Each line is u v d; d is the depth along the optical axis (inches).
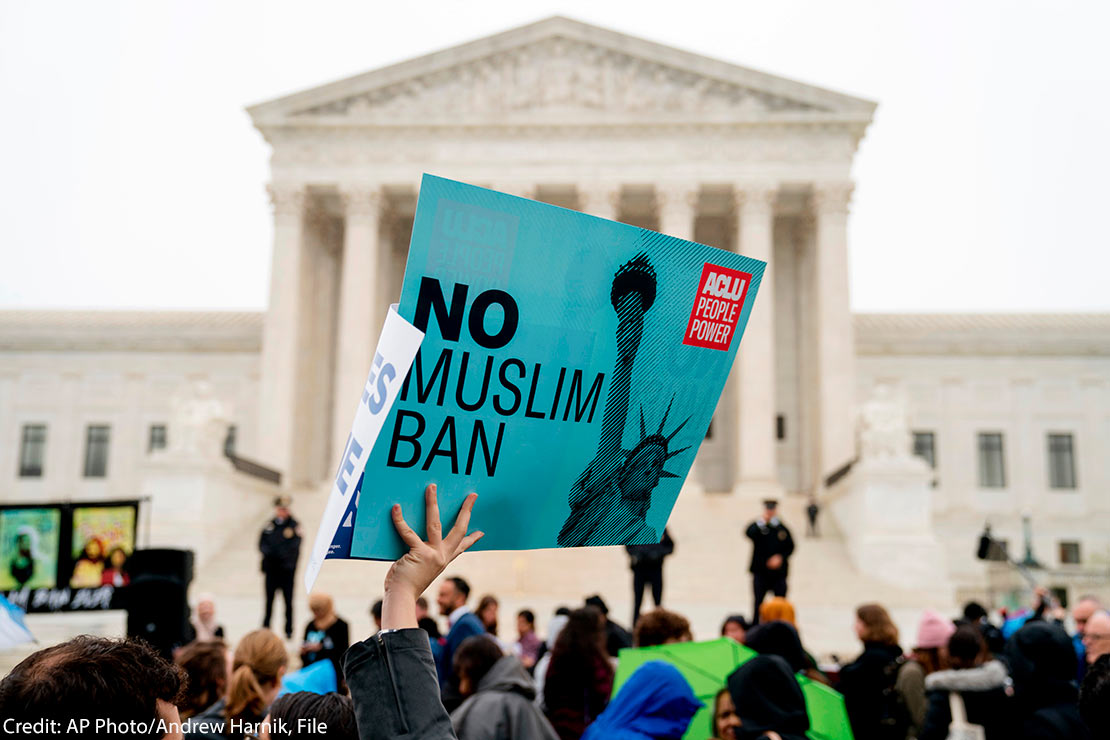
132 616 378.3
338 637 501.7
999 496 2464.3
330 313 2333.9
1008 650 290.0
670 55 2127.2
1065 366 2497.5
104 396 2588.6
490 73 2155.5
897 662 363.3
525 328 138.4
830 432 2016.5
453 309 133.1
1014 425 2493.8
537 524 146.4
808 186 2123.5
